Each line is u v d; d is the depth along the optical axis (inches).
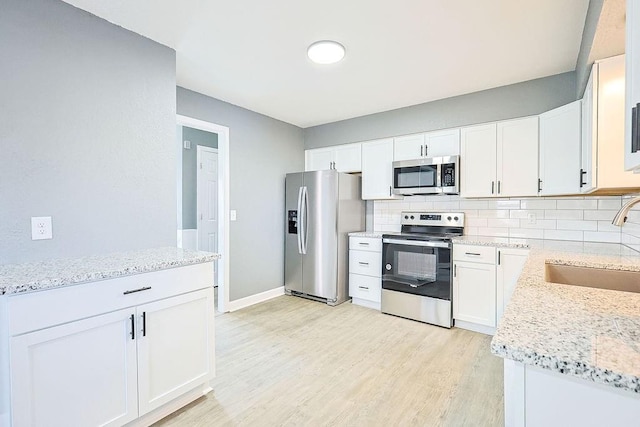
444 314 118.5
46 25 68.1
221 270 135.5
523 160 112.0
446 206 139.6
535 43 87.7
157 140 87.0
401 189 138.3
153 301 65.3
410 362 92.4
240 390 78.8
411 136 139.6
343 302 149.9
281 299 155.4
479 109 122.3
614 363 22.6
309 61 98.8
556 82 107.3
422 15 75.2
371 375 85.5
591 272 68.7
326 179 147.5
